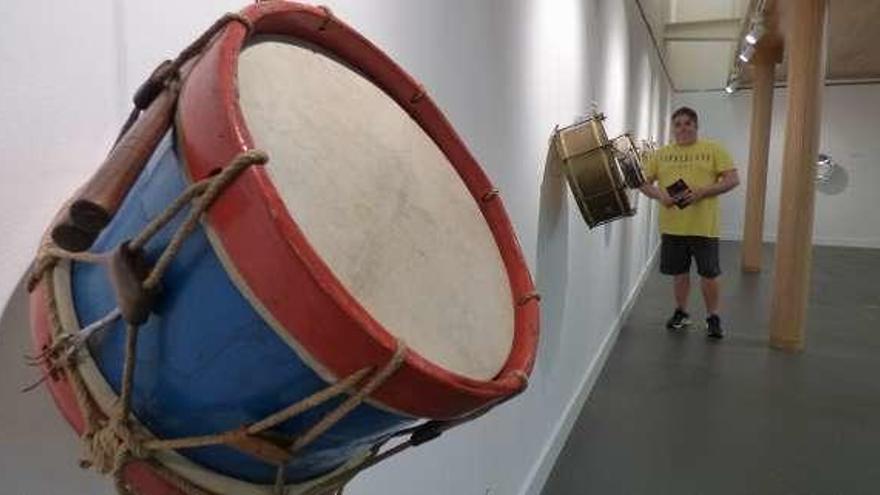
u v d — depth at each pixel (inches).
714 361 171.3
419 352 22.4
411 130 30.6
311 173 23.0
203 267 19.9
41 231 25.6
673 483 104.9
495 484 82.9
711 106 437.1
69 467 27.5
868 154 412.5
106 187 20.8
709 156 189.0
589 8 130.3
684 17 347.3
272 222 18.1
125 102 29.1
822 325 209.3
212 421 21.4
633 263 246.1
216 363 20.4
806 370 163.3
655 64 313.4
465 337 25.4
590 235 145.3
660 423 129.9
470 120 68.4
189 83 21.6
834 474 108.0
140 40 29.8
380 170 26.5
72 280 23.8
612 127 169.0
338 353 18.8
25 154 24.9
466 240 29.5
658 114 339.6
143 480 23.0
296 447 21.7
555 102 106.6
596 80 141.7
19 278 25.0
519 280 31.1
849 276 306.2
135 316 20.2
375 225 24.4
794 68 177.5
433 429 25.9
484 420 77.3
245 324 19.5
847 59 347.3
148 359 21.3
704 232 194.5
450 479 67.4
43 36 25.3
